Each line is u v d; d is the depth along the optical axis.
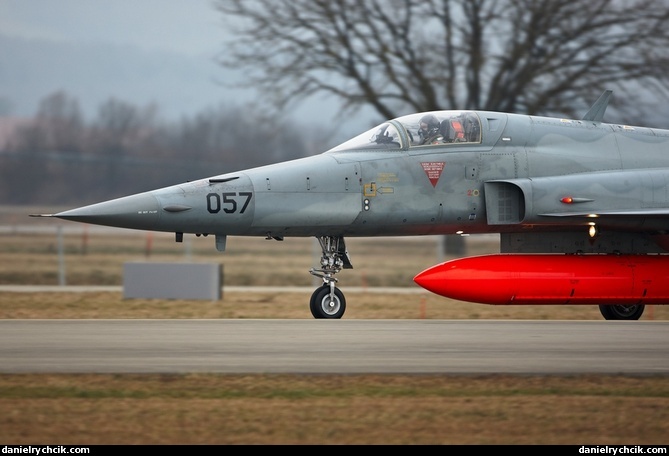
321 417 34.72
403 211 63.00
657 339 51.66
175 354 45.19
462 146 64.88
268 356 44.88
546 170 65.56
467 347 48.12
